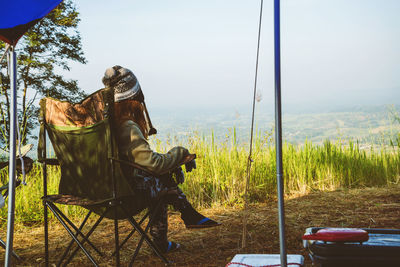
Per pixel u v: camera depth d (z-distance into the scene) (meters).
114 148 2.21
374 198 5.05
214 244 3.28
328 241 1.56
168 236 3.58
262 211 4.54
